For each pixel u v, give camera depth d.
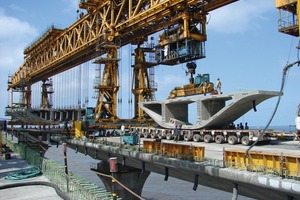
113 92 57.88
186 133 37.78
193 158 22.48
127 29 51.75
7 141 39.97
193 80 41.94
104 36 55.19
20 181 20.52
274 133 33.69
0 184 19.80
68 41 72.81
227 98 35.53
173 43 42.72
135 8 51.81
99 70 58.81
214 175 19.70
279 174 16.56
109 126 53.66
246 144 30.36
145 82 57.72
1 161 28.94
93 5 59.19
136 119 57.72
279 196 17.30
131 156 29.97
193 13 41.19
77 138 46.56
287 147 27.20
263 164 17.50
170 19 43.53
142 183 42.19
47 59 86.88
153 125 52.44
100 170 42.84
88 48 63.62
